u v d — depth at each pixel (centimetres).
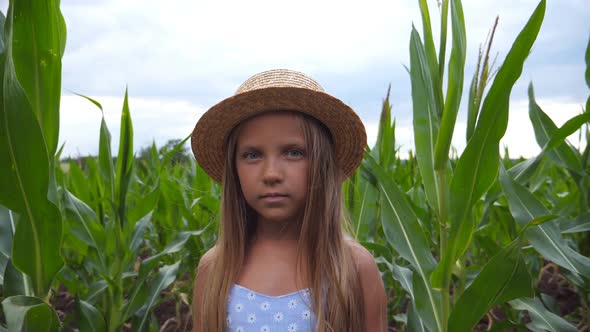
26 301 130
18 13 133
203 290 152
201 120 146
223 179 149
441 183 171
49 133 148
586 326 303
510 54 130
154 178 372
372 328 142
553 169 462
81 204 224
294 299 135
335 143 150
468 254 368
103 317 201
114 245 227
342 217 152
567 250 186
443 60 174
